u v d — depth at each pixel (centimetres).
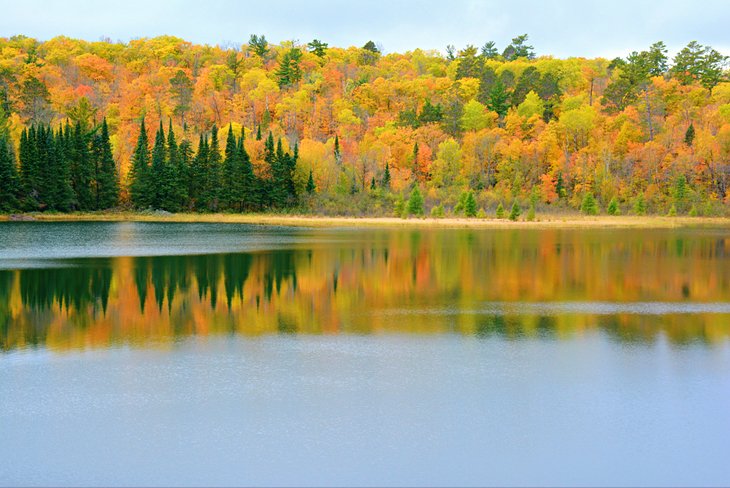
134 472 1271
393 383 1745
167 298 2906
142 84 16875
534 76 16800
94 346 2094
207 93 17662
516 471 1286
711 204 10925
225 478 1251
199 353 2020
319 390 1692
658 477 1270
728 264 4184
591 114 14288
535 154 13012
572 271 3834
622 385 1742
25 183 9619
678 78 16962
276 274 3650
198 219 9862
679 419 1522
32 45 19488
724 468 1300
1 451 1349
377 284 3344
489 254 4747
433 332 2303
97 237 6244
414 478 1257
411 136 14350
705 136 12438
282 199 11400
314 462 1313
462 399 1634
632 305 2820
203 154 11231
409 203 9706
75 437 1413
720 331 2333
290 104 16438
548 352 2050
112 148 11231
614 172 12762
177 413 1538
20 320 2452
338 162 12269
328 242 5747
